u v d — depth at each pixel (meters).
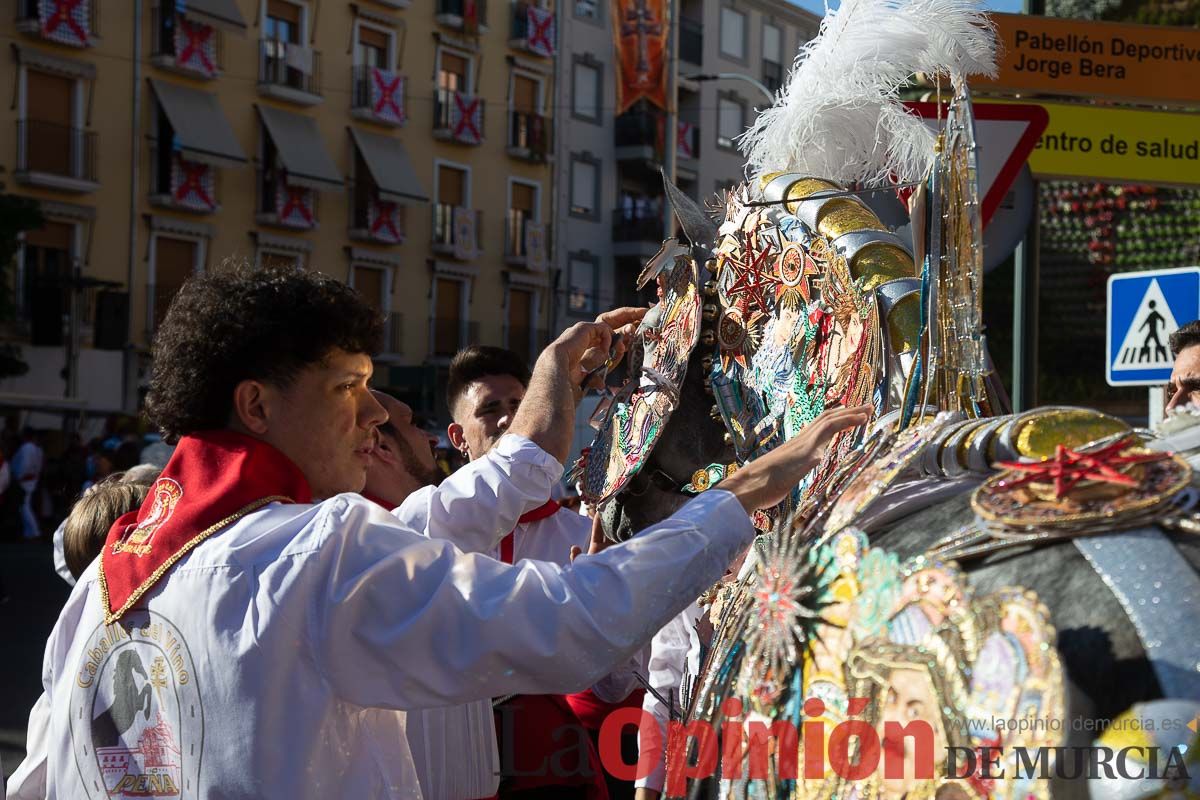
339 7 26.05
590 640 1.36
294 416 1.53
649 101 31.14
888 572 1.09
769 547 1.28
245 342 1.51
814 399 1.67
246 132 24.64
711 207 2.07
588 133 30.92
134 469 2.65
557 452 1.88
